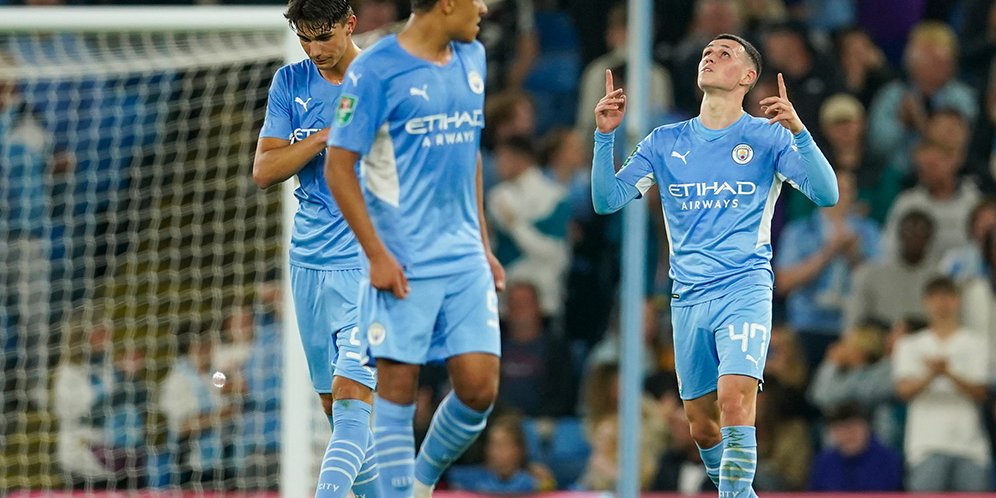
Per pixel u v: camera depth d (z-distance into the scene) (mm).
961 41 46375
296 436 29219
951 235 40938
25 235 38219
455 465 37281
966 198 41500
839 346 39250
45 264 38250
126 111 38969
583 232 41312
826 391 38906
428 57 17984
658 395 37844
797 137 20562
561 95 44969
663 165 21797
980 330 39969
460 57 18328
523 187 41250
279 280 36375
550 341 39250
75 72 34375
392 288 17875
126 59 34000
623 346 30547
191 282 38406
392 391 18297
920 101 44250
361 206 17812
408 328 18031
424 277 18078
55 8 30906
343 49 20984
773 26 43188
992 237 40750
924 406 38406
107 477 36062
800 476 37938
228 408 35781
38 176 38781
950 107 43156
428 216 18156
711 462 22719
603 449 37375
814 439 38969
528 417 38875
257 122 35812
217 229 36844
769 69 42812
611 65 43281
